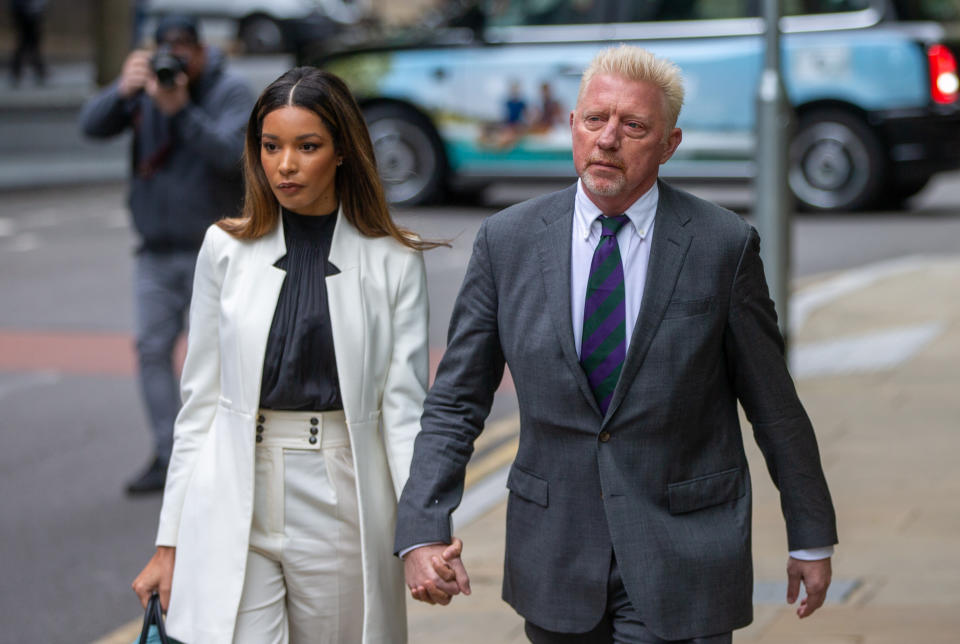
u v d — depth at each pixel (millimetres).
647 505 6680
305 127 7340
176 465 7695
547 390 6742
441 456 7051
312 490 7418
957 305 22766
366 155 7562
